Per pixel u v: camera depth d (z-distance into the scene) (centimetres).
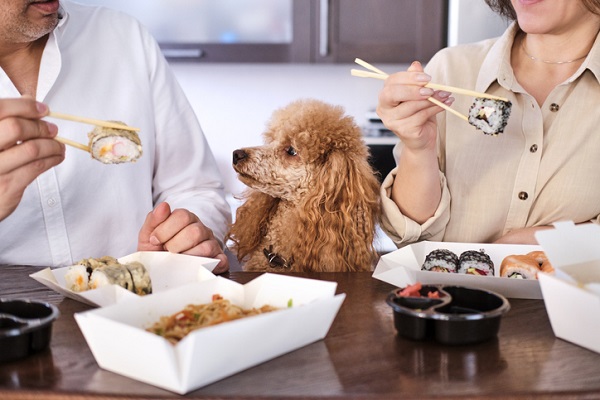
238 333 84
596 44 147
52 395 83
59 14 162
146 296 100
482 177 156
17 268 147
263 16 342
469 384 85
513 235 149
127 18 179
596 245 110
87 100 167
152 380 84
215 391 83
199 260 131
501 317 103
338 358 93
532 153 152
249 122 387
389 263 127
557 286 96
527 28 144
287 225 151
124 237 173
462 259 131
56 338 101
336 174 146
